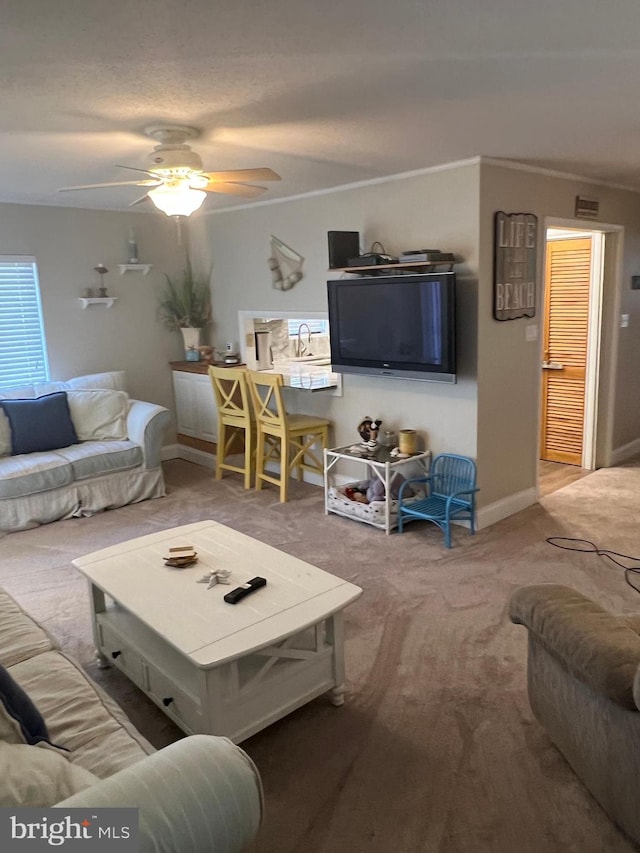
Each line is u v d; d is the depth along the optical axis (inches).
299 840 75.8
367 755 89.0
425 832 76.4
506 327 164.9
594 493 194.5
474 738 91.7
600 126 120.8
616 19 72.9
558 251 218.1
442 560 149.6
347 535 166.2
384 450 176.6
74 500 184.5
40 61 81.5
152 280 235.3
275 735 93.6
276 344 239.5
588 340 214.8
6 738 57.5
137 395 237.6
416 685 104.1
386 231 172.4
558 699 83.1
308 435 202.4
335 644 97.0
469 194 151.8
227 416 210.4
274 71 87.0
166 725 97.1
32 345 211.8
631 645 70.0
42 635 90.0
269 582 99.8
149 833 47.6
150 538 118.6
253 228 213.3
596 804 79.4
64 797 52.0
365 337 175.0
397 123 115.6
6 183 168.6
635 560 147.9
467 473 165.6
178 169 114.9
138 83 90.7
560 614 78.4
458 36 76.7
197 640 84.0
